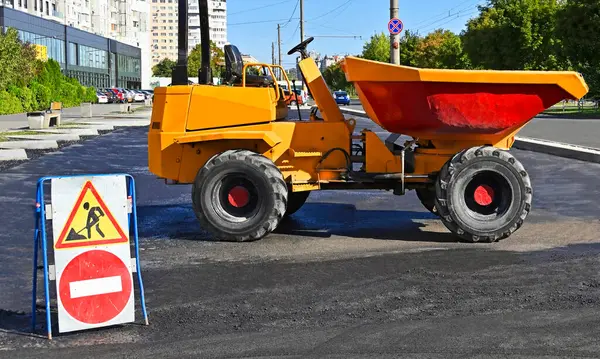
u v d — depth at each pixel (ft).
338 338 16.79
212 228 27.37
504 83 25.64
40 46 220.43
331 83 294.66
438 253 25.32
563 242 26.76
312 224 31.30
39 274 22.99
